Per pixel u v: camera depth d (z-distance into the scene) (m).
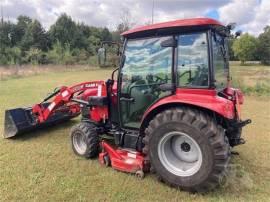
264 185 3.79
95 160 4.60
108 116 4.66
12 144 5.38
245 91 11.71
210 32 3.45
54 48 37.69
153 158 3.73
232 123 3.88
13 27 46.91
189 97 3.54
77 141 4.79
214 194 3.54
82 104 5.00
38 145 5.32
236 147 5.18
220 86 4.01
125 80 4.23
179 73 3.66
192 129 3.37
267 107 8.88
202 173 3.38
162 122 3.57
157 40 3.83
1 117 7.30
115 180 3.90
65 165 4.39
